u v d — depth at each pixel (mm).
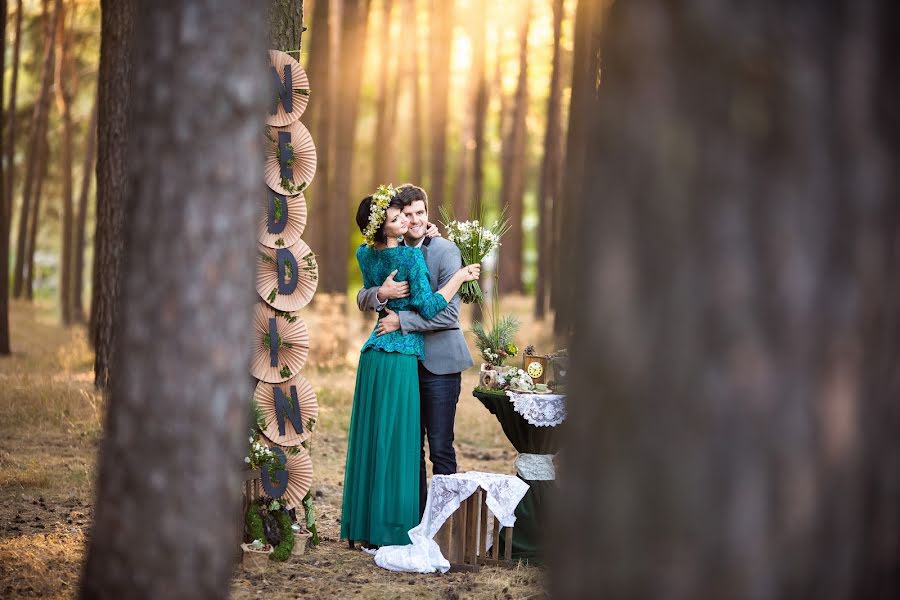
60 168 23156
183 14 2707
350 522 5336
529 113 25516
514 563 5121
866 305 1910
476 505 5098
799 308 1873
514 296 24312
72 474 6555
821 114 1882
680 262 1920
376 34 22609
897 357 1968
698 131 1923
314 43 14812
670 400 1918
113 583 2783
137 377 2768
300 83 5273
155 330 2750
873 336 1930
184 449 2756
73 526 5266
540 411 5133
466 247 5602
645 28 1992
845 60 1898
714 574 1893
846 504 1917
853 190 1893
